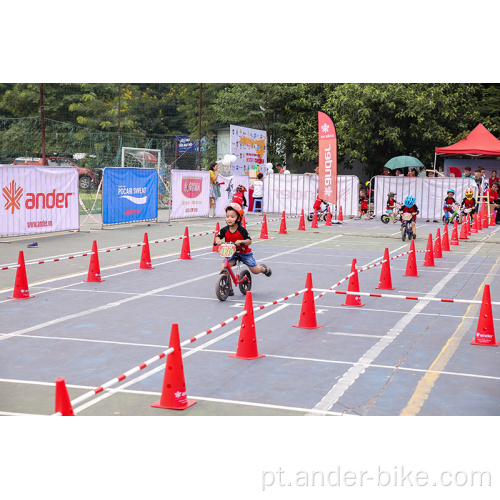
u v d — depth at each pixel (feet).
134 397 20.90
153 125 194.29
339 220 96.89
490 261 54.75
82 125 175.32
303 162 156.35
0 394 20.99
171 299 36.76
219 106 155.84
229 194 103.86
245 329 25.35
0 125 177.06
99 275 42.37
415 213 69.87
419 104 122.42
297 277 44.73
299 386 22.08
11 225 62.64
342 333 29.63
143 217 82.79
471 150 107.04
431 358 25.72
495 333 30.12
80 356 25.39
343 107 126.62
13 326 30.09
